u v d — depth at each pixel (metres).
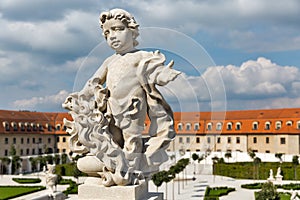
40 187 39.25
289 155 51.81
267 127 62.47
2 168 51.47
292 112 62.47
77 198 7.62
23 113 70.31
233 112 67.31
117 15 7.66
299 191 35.72
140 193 7.53
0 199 32.12
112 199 7.24
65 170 50.91
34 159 53.97
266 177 46.66
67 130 7.94
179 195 32.06
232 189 36.97
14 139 64.94
